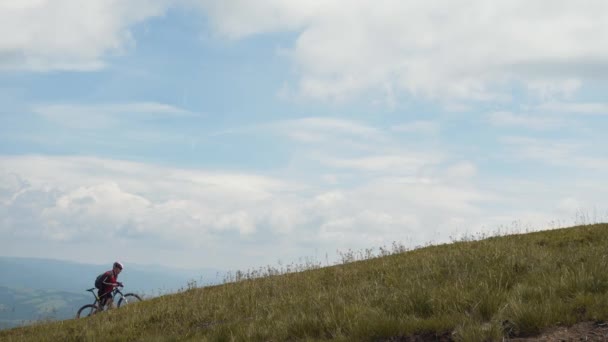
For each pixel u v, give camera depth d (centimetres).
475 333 718
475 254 1394
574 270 966
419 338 781
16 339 1582
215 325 1131
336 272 1842
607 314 727
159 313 1511
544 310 759
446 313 848
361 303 993
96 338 1280
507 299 843
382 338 802
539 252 1338
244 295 1562
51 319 2114
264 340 927
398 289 1077
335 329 868
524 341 709
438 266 1330
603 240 1616
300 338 891
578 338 687
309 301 1138
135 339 1223
